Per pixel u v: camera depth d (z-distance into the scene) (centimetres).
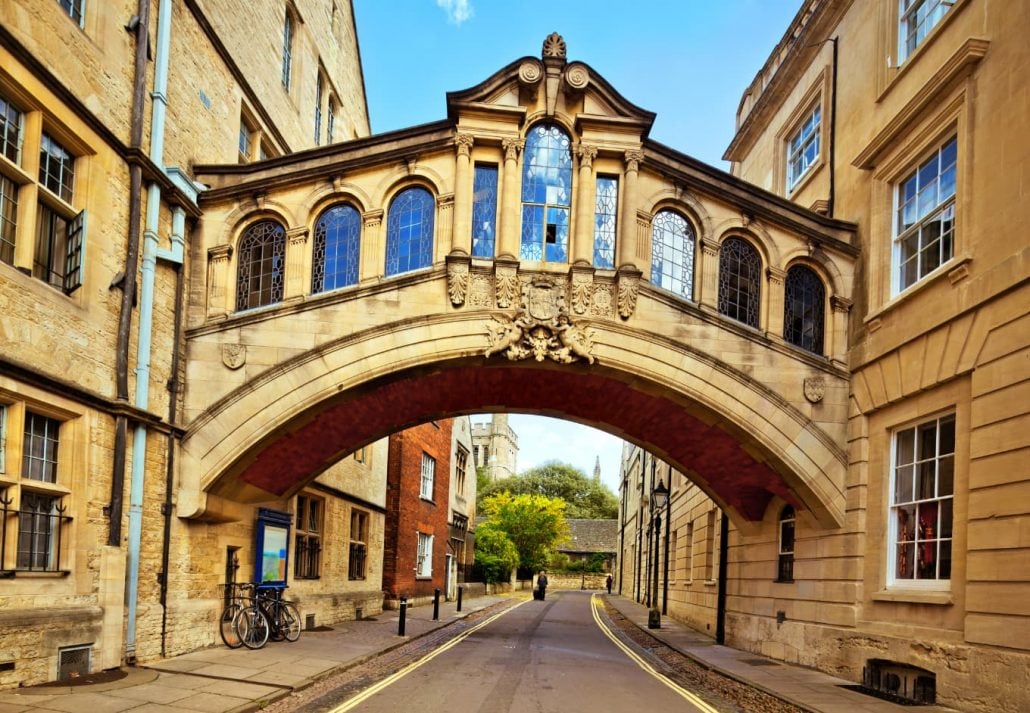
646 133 1374
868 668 1187
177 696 871
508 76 1358
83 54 1003
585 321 1320
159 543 1161
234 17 1494
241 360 1268
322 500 1847
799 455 1334
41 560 923
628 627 2302
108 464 1037
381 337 1291
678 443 1575
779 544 1553
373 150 1340
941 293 1121
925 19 1307
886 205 1327
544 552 5372
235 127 1480
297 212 1327
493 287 1316
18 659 845
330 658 1237
